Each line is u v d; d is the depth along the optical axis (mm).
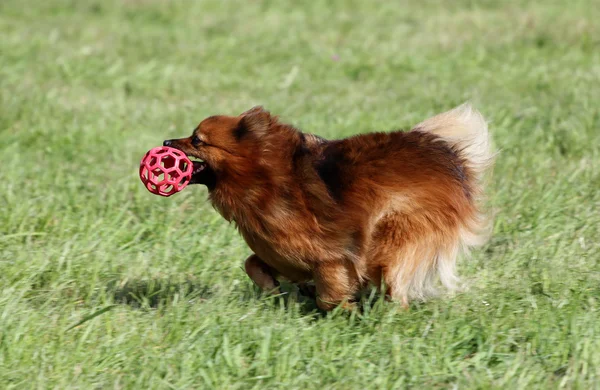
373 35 29094
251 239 11656
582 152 18078
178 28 30875
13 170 17156
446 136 12367
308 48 27781
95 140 19391
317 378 10141
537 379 10000
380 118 20562
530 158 17812
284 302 12430
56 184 16547
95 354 10570
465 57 26188
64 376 10055
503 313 11641
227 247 14195
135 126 20516
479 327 11148
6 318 11195
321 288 11703
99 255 13594
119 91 23625
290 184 11188
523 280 12688
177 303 11820
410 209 11523
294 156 11336
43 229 14750
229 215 11586
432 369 10297
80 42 28875
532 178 16922
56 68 25234
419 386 9938
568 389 9805
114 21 32312
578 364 10180
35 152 18672
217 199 11555
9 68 24969
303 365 10414
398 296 11773
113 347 10664
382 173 11500
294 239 11281
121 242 14414
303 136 11742
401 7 34000
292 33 29672
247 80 24766
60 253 13531
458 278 12312
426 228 11570
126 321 11547
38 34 29562
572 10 32250
